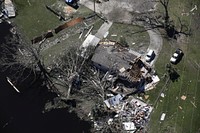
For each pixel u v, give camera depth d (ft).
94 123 201.05
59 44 228.43
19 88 214.48
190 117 202.28
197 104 206.28
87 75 213.66
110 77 211.20
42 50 226.38
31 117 205.46
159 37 228.63
